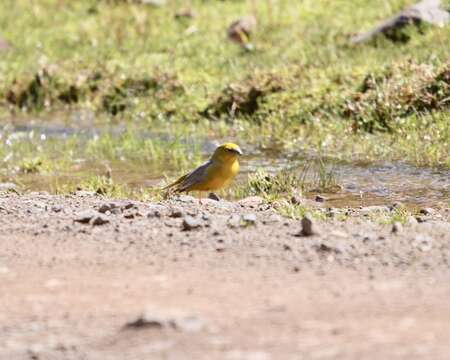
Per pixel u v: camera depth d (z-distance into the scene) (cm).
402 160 1594
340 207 1299
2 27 2917
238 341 627
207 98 2142
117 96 2264
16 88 2384
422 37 2208
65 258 878
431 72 1877
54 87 2369
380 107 1806
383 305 695
